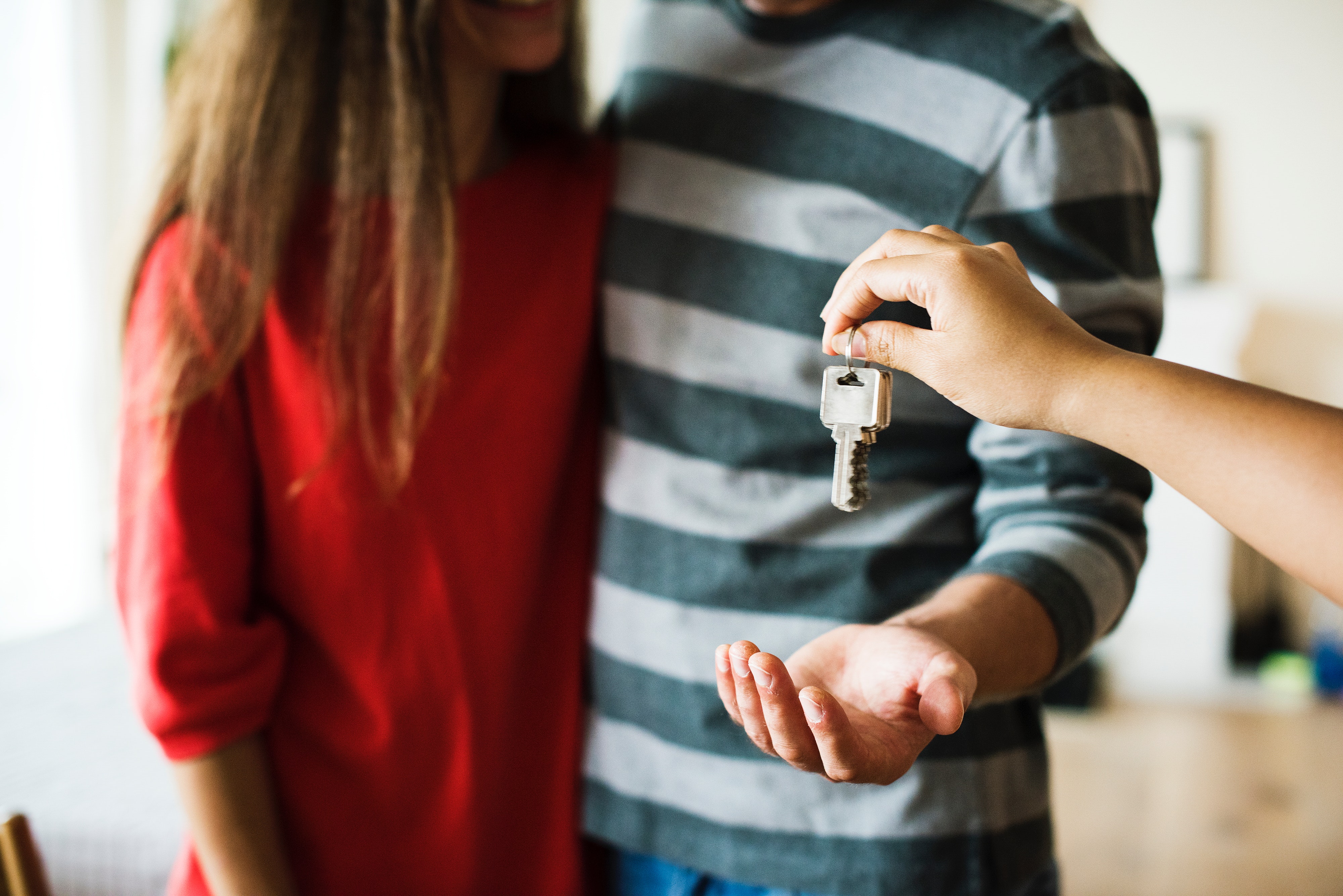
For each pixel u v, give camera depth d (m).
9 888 0.64
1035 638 0.56
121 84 2.98
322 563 0.74
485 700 0.76
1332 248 3.35
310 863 0.77
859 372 0.46
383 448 0.73
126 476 0.73
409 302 0.71
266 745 0.77
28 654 1.56
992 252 0.44
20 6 2.79
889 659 0.48
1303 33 3.30
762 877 0.69
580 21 0.86
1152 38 3.42
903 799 0.66
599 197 0.80
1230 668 3.37
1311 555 0.34
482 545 0.75
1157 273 0.69
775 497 0.71
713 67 0.78
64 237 2.91
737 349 0.73
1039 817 0.73
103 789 1.10
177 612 0.69
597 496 0.81
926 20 0.71
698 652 0.72
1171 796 2.34
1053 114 0.65
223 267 0.71
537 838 0.79
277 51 0.73
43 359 2.90
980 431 0.69
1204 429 0.36
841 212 0.71
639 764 0.75
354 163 0.72
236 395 0.73
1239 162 3.40
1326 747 2.67
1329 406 0.36
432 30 0.73
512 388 0.76
